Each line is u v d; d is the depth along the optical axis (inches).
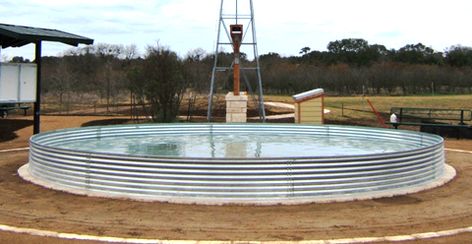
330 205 327.3
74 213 307.0
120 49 3742.6
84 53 2608.3
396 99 1736.0
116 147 518.9
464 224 290.0
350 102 1574.8
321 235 267.0
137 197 339.0
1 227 277.4
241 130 685.9
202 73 1593.3
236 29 869.8
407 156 378.9
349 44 3405.5
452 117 1126.4
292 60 3088.1
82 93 1860.2
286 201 330.6
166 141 579.8
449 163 514.9
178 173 336.2
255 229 276.8
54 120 997.2
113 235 265.4
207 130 676.7
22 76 641.0
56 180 382.0
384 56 3157.0
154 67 963.3
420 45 3240.7
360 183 353.4
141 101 1088.2
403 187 376.2
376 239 259.9
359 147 529.3
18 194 356.2
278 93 2142.0
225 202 327.0
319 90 836.6
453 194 365.4
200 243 251.4
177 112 1014.4
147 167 340.5
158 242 253.0
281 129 676.1
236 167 332.2
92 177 358.9
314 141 585.0
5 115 1133.7
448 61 2920.8
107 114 1151.6
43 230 272.8
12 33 580.1
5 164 486.0
